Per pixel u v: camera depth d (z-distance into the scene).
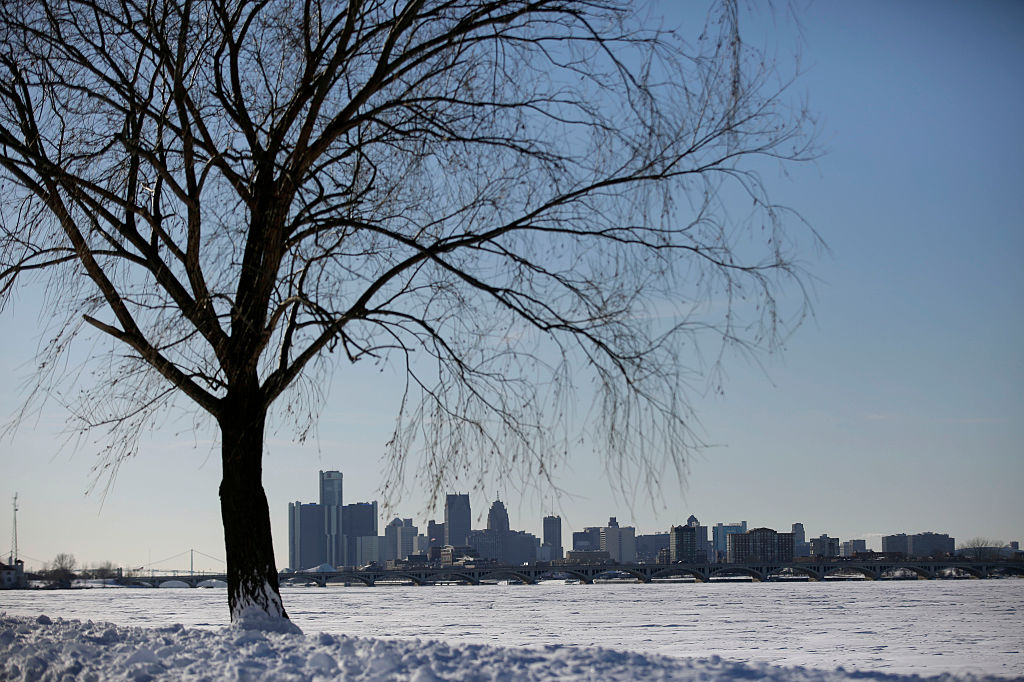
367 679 9.64
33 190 12.71
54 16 13.05
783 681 10.16
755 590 159.25
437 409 12.66
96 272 12.85
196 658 10.56
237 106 13.78
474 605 107.69
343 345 13.27
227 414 13.40
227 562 13.45
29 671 9.84
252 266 13.09
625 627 62.53
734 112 11.86
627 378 11.62
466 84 13.24
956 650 36.75
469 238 12.91
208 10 13.51
